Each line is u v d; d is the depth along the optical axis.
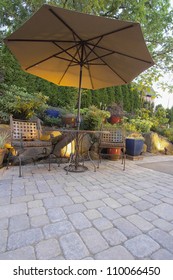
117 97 7.87
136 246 1.16
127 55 2.45
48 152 3.51
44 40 2.32
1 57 4.30
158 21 5.30
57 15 1.74
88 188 2.19
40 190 2.06
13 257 1.04
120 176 2.78
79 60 2.97
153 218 1.52
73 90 5.56
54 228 1.32
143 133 5.59
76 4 4.34
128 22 1.73
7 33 4.88
